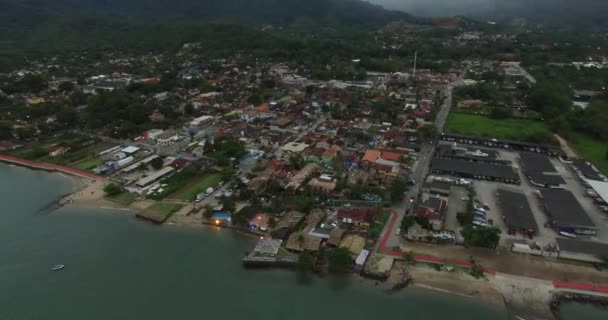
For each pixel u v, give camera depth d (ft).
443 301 235.81
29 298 250.98
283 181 382.22
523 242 279.90
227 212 335.88
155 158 437.58
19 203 374.02
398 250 277.85
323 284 255.29
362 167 412.16
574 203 321.93
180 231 320.29
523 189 366.84
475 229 278.46
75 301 247.70
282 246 286.66
